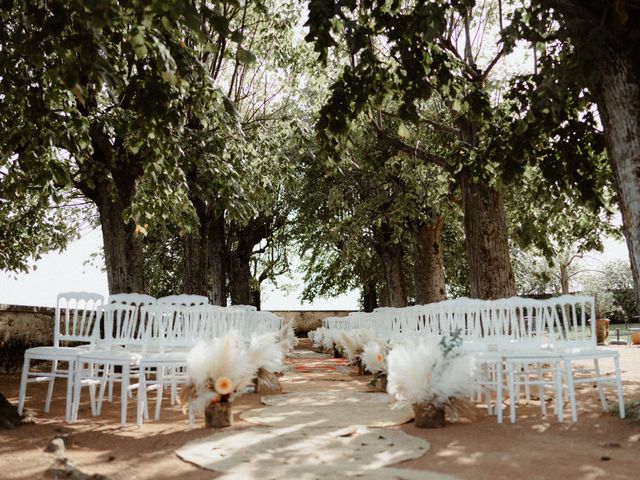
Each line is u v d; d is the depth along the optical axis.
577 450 4.03
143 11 3.93
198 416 5.70
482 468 3.58
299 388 8.03
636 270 5.41
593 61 5.14
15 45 5.47
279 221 25.61
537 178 10.00
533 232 10.69
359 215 17.92
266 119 15.79
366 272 24.75
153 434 4.80
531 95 7.04
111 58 6.39
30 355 5.60
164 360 5.24
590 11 5.41
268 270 28.38
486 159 8.13
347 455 3.99
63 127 6.97
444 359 5.03
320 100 15.14
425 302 18.23
